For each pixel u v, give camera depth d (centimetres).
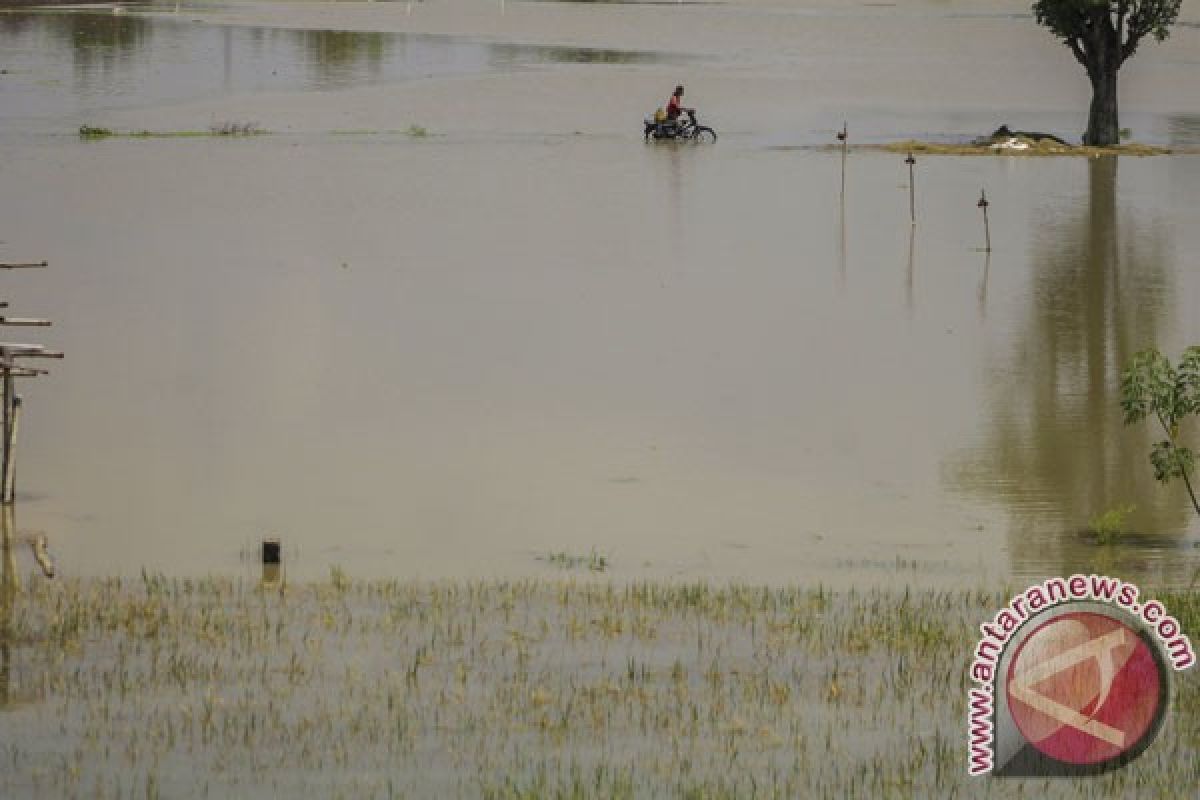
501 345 11575
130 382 10356
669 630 6188
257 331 11800
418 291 13275
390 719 5266
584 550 7469
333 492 8306
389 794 4750
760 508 8162
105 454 8850
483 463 8856
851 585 6969
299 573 7019
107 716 5244
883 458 9056
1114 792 4803
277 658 5778
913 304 13200
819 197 18662
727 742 5141
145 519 7788
